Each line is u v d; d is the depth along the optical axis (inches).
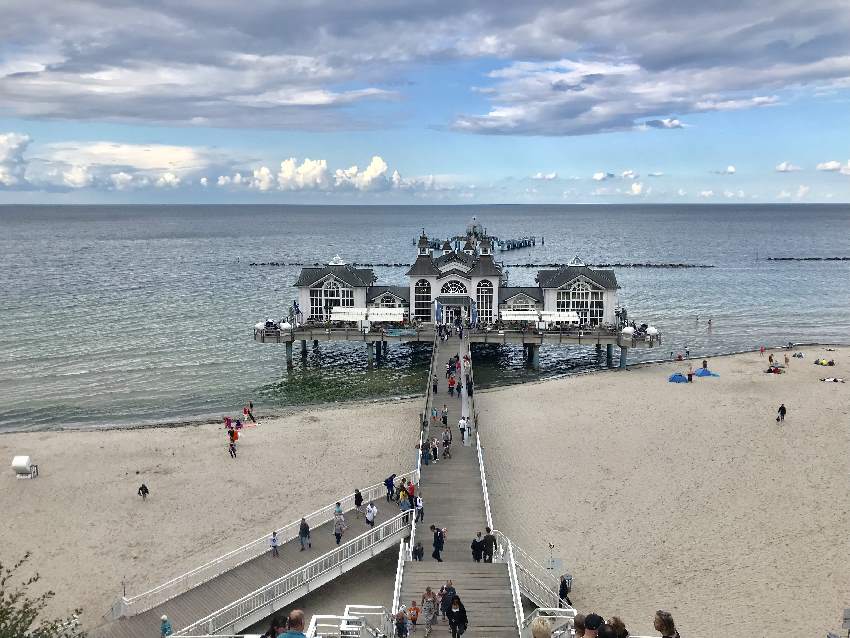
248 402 2544.3
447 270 3097.9
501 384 2805.1
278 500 1649.9
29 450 1980.8
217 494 1685.5
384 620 997.8
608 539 1433.3
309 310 3191.4
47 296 4773.6
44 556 1407.5
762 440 1967.3
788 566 1310.3
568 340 2938.0
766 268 7007.9
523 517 1533.0
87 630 1147.3
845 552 1352.1
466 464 1701.5
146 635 1103.6
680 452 1894.7
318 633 960.9
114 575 1337.4
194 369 2997.0
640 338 2906.0
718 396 2427.4
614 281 3085.6
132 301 4653.1
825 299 5009.8
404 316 3147.1
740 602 1199.6
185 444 2031.3
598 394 2488.9
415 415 2282.2
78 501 1648.6
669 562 1339.8
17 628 786.8
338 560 1279.5
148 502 1643.7
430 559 1234.0
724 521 1496.1
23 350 3270.2
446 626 983.0
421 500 1423.5
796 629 1117.7
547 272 3216.0
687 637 1099.9
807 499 1587.1
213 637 1011.3
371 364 3073.3
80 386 2726.4
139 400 2564.0
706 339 3693.4
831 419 2135.8
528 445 1975.9
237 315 4217.5
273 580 1232.8
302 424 2208.4
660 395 2455.7
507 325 3051.2
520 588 1185.4
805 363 2920.8
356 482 1745.8
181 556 1403.8
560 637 895.1
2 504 1635.1
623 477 1738.4
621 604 1203.9
